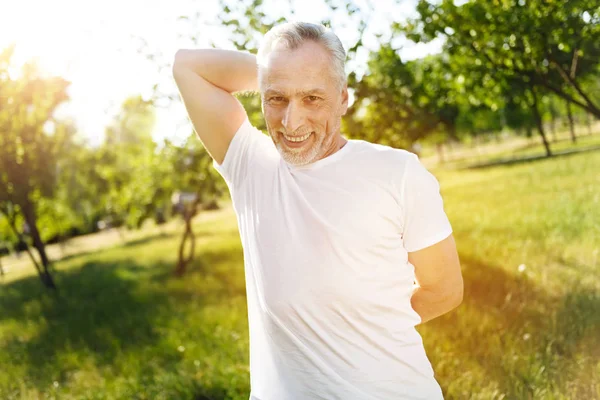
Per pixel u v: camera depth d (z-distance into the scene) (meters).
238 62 1.92
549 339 3.99
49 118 12.55
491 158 36.66
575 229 7.40
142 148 10.82
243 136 1.86
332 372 1.61
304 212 1.62
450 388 3.54
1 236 19.16
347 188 1.60
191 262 12.43
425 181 1.62
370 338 1.60
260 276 1.67
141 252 18.22
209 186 10.46
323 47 1.56
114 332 7.08
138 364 5.29
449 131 30.95
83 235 35.31
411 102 5.54
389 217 1.60
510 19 4.65
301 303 1.60
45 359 6.34
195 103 1.91
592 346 3.84
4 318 10.04
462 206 12.09
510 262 6.13
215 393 4.27
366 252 1.58
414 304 1.80
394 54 5.11
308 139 1.60
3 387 5.49
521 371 3.59
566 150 25.86
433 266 1.69
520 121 32.88
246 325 5.95
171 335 6.04
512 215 9.40
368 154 1.63
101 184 15.55
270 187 1.71
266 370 1.75
